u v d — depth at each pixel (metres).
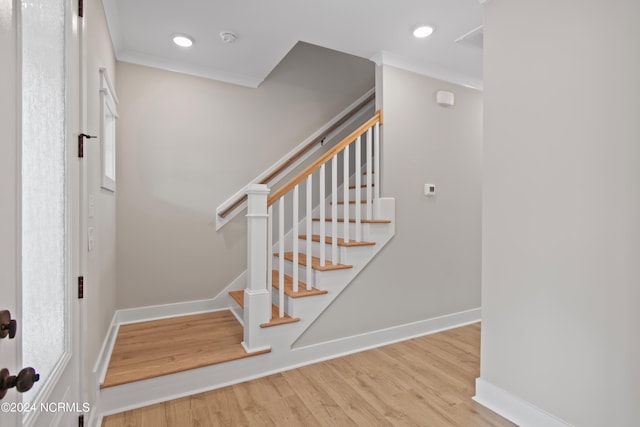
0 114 0.68
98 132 1.90
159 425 1.69
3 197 0.70
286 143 3.42
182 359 2.09
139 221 2.81
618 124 1.35
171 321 2.80
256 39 2.51
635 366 1.31
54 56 1.12
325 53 3.63
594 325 1.43
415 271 2.86
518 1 1.73
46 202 1.05
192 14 2.20
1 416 0.64
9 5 0.72
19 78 0.77
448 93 2.98
